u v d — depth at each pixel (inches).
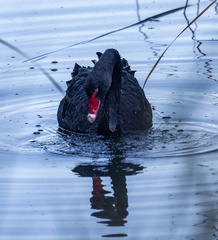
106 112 721.0
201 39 1024.2
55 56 987.9
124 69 839.7
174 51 992.9
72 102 778.2
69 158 647.8
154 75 921.5
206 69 924.6
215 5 1154.7
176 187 551.2
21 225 488.1
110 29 1056.8
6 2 1209.4
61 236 466.6
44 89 888.3
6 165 625.9
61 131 754.8
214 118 759.1
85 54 999.6
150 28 1086.4
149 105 809.5
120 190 553.9
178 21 1101.1
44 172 604.4
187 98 836.6
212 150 648.4
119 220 492.7
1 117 791.7
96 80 648.4
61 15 1138.0
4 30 1066.1
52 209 518.0
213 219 480.4
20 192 554.3
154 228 474.6
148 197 534.0
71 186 567.2
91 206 523.8
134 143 690.2
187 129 729.6
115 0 1218.0
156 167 605.9
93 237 464.4
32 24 1095.0
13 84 905.5
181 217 490.0
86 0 1221.1
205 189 541.3
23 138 717.9
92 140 709.3
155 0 1206.3
